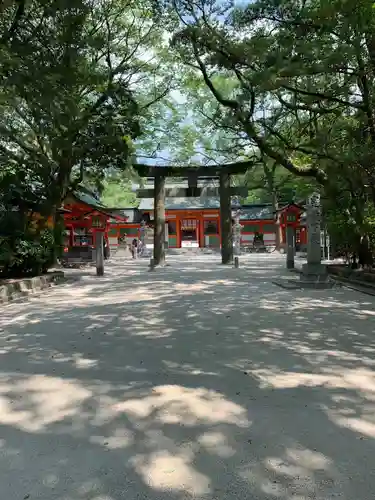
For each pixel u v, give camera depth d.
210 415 3.83
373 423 3.62
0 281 13.06
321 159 13.95
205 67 14.36
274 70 10.15
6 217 14.52
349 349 5.99
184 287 13.99
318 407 3.97
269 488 2.71
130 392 4.45
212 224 48.47
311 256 13.63
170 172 25.00
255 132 14.13
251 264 26.11
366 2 9.08
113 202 55.41
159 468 2.96
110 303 10.84
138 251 41.06
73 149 14.82
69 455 3.17
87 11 9.23
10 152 16.00
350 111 14.26
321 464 2.98
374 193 12.87
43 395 4.42
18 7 8.84
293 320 8.05
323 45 10.16
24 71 8.80
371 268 14.68
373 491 2.66
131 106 15.27
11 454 3.21
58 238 17.78
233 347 6.18
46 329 7.82
